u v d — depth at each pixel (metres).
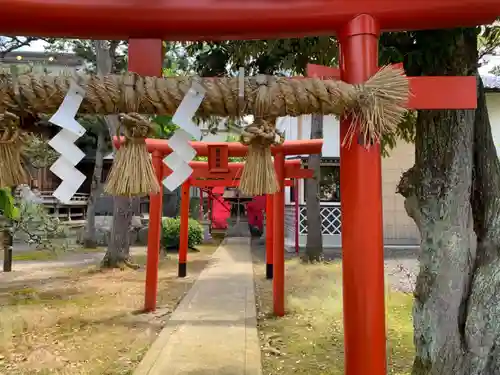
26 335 4.45
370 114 1.66
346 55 1.78
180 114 1.61
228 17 1.74
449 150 2.51
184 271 8.16
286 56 3.54
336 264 8.84
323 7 1.74
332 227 11.81
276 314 5.26
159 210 5.66
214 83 1.66
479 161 2.63
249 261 10.18
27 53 11.73
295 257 10.05
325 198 12.06
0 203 3.81
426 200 2.58
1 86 1.56
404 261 9.14
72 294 6.48
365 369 1.70
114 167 1.66
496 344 2.24
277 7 1.74
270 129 1.70
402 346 4.02
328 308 5.49
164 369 3.50
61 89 1.58
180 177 1.68
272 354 3.93
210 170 5.66
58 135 1.58
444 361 2.38
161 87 1.63
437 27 1.82
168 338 4.33
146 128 1.64
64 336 4.45
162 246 11.59
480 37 3.87
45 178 14.20
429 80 1.78
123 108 1.64
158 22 1.73
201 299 6.13
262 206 17.11
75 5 1.68
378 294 1.73
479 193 2.62
